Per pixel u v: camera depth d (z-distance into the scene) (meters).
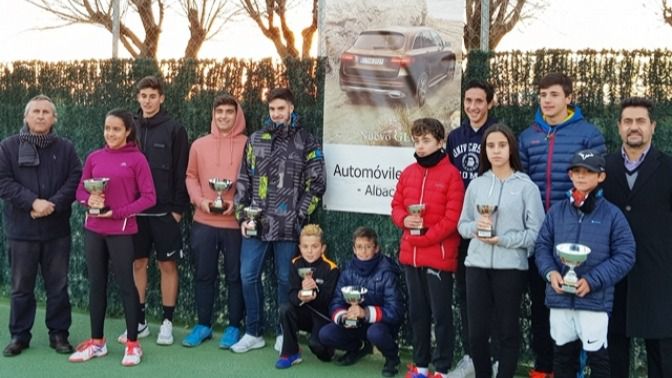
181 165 5.46
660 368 4.03
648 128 3.87
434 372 4.77
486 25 4.95
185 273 5.89
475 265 4.19
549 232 4.01
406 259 4.54
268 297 5.59
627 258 3.75
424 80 5.01
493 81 4.83
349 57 5.23
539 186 4.33
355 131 5.25
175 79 5.88
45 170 5.06
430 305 4.55
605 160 3.94
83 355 4.97
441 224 4.40
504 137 4.12
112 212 4.84
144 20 6.75
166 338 5.40
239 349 5.22
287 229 5.04
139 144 5.32
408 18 5.03
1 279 6.90
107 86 6.15
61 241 5.18
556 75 4.25
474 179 4.31
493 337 4.80
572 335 3.91
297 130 5.16
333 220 5.37
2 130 6.75
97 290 5.00
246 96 5.64
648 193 3.89
